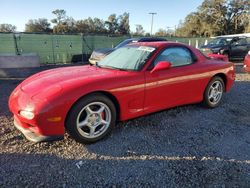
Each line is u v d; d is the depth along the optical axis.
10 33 15.54
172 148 3.46
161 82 4.07
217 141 3.69
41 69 12.04
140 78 3.84
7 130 3.96
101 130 3.60
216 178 2.82
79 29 77.31
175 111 4.83
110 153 3.30
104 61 4.61
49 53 16.92
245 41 15.55
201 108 5.07
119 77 3.69
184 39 26.19
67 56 17.53
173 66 4.34
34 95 3.27
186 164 3.09
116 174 2.87
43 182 2.71
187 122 4.35
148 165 3.05
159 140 3.68
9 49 15.67
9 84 7.95
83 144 3.51
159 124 4.23
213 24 53.25
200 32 55.78
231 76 5.38
